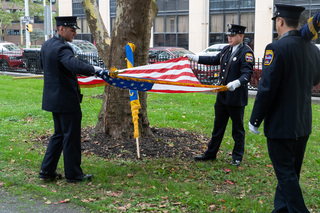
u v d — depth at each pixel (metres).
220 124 5.52
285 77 3.43
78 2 34.34
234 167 5.39
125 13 6.01
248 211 4.01
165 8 29.73
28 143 6.38
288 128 3.45
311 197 4.43
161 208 3.99
